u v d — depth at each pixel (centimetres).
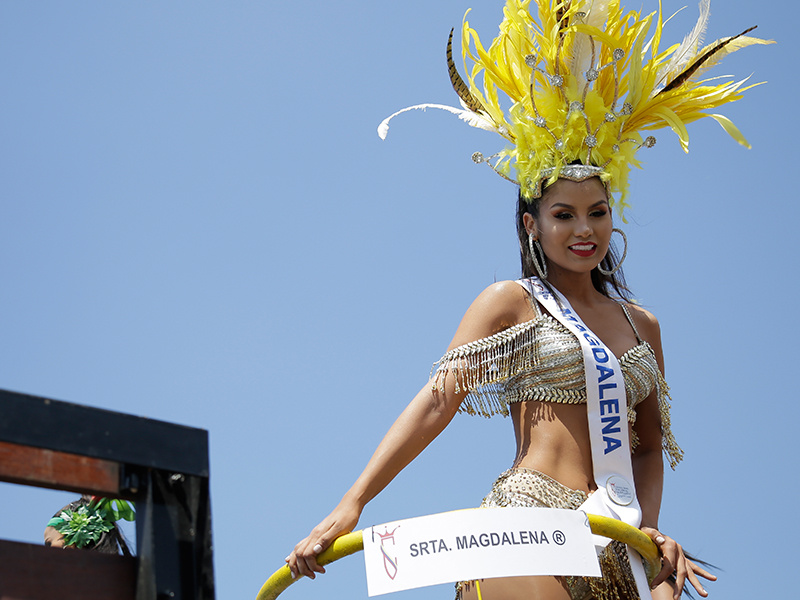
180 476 205
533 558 331
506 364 392
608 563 377
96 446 195
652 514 393
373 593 330
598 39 428
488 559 329
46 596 191
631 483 380
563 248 407
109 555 200
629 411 400
